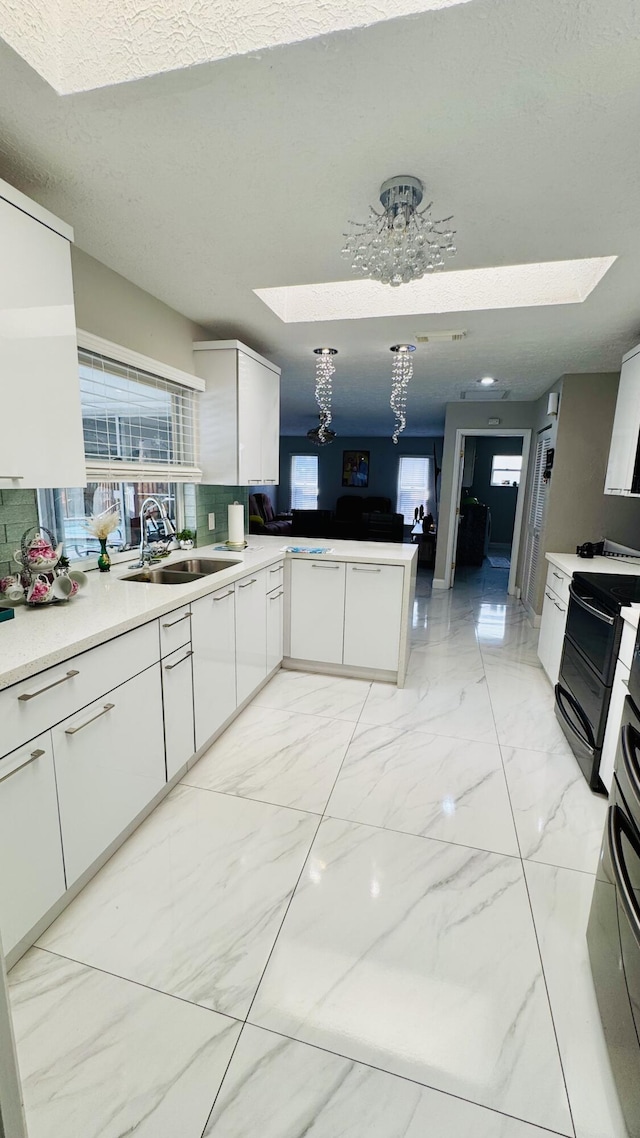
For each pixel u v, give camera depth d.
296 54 1.05
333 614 3.27
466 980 1.32
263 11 1.03
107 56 1.13
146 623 1.76
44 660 1.29
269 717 2.78
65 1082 1.09
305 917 1.51
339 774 2.25
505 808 2.03
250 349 3.10
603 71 1.09
